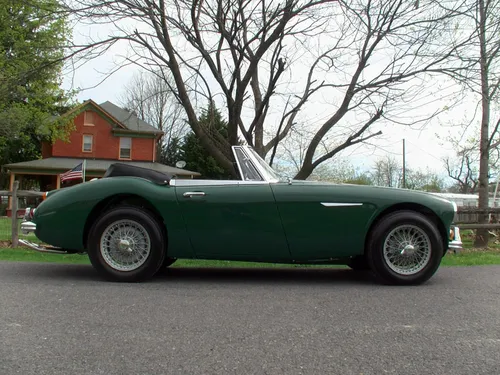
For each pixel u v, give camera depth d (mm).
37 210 5016
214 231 4824
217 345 2861
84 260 6543
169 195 4840
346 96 8367
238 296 4242
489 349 2850
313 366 2549
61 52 8570
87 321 3324
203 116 8984
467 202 22547
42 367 2486
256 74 9664
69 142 29844
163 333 3082
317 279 5320
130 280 4824
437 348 2859
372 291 4559
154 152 31219
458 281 5172
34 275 5172
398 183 45812
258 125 9469
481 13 7246
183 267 6297
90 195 4902
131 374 2410
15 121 24047
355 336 3076
